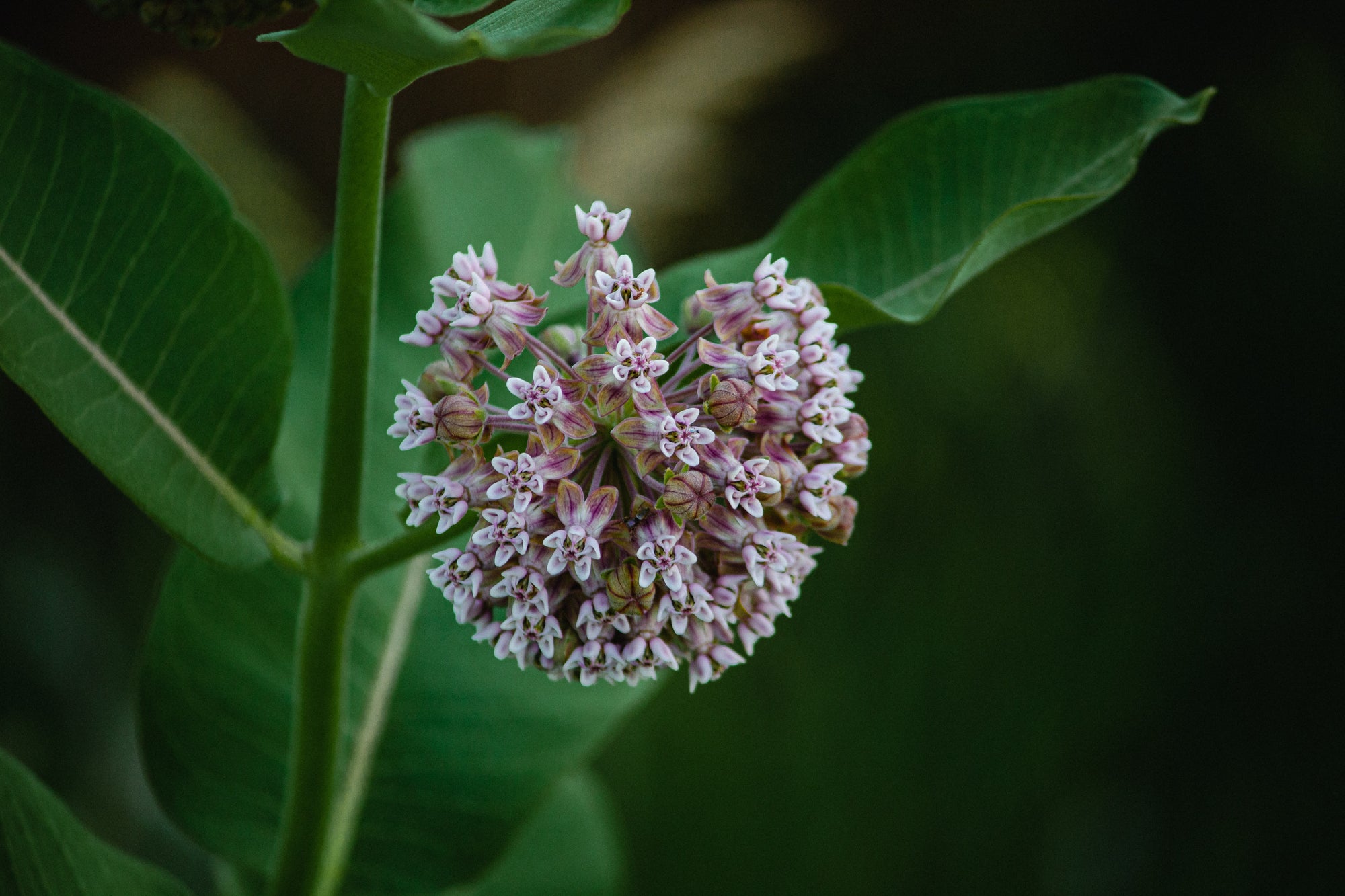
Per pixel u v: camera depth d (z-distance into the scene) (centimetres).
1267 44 179
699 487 54
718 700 147
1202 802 150
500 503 54
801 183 203
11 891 56
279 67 216
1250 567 160
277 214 161
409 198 66
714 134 176
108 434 55
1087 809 149
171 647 61
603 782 144
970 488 164
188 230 56
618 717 62
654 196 165
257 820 61
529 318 55
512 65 219
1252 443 170
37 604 134
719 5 221
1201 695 154
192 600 61
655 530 54
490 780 61
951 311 175
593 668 55
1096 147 59
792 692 148
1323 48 177
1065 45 197
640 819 143
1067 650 153
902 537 159
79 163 55
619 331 55
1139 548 160
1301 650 155
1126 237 179
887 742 146
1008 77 203
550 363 55
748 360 55
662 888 142
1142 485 165
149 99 158
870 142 60
